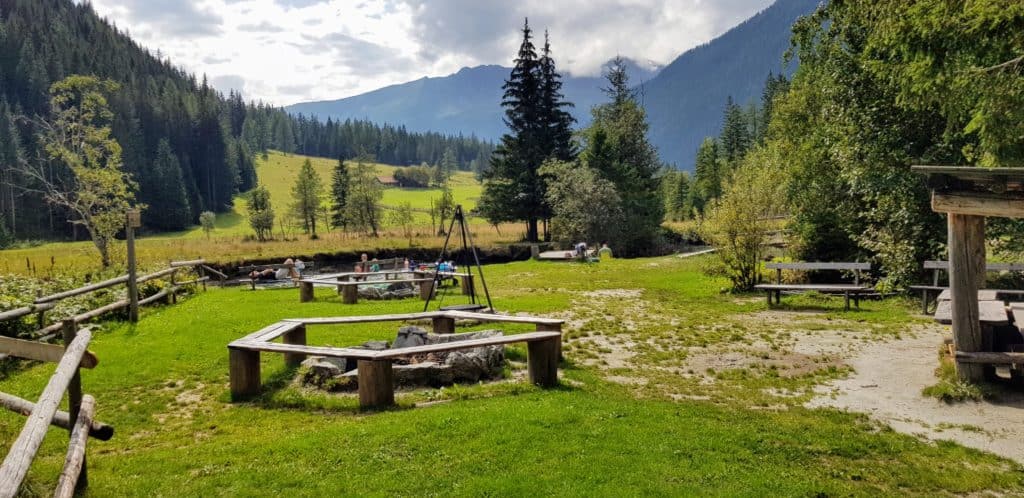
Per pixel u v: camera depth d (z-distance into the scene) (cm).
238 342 788
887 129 1509
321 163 15450
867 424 668
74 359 416
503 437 570
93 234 2912
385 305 1619
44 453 561
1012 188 730
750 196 1903
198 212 9156
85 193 2858
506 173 4588
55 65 9488
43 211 7256
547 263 3092
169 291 1694
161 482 484
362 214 5497
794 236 2050
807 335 1181
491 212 4616
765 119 7144
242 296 1884
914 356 987
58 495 334
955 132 1354
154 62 14338
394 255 3775
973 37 941
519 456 528
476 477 485
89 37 12719
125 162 7850
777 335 1184
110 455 574
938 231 1503
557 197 3966
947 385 765
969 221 772
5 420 644
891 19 1030
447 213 6131
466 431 587
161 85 12400
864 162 1562
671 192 7962
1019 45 913
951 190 763
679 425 627
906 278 1561
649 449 552
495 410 654
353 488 468
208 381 858
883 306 1552
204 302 1725
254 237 5350
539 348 794
